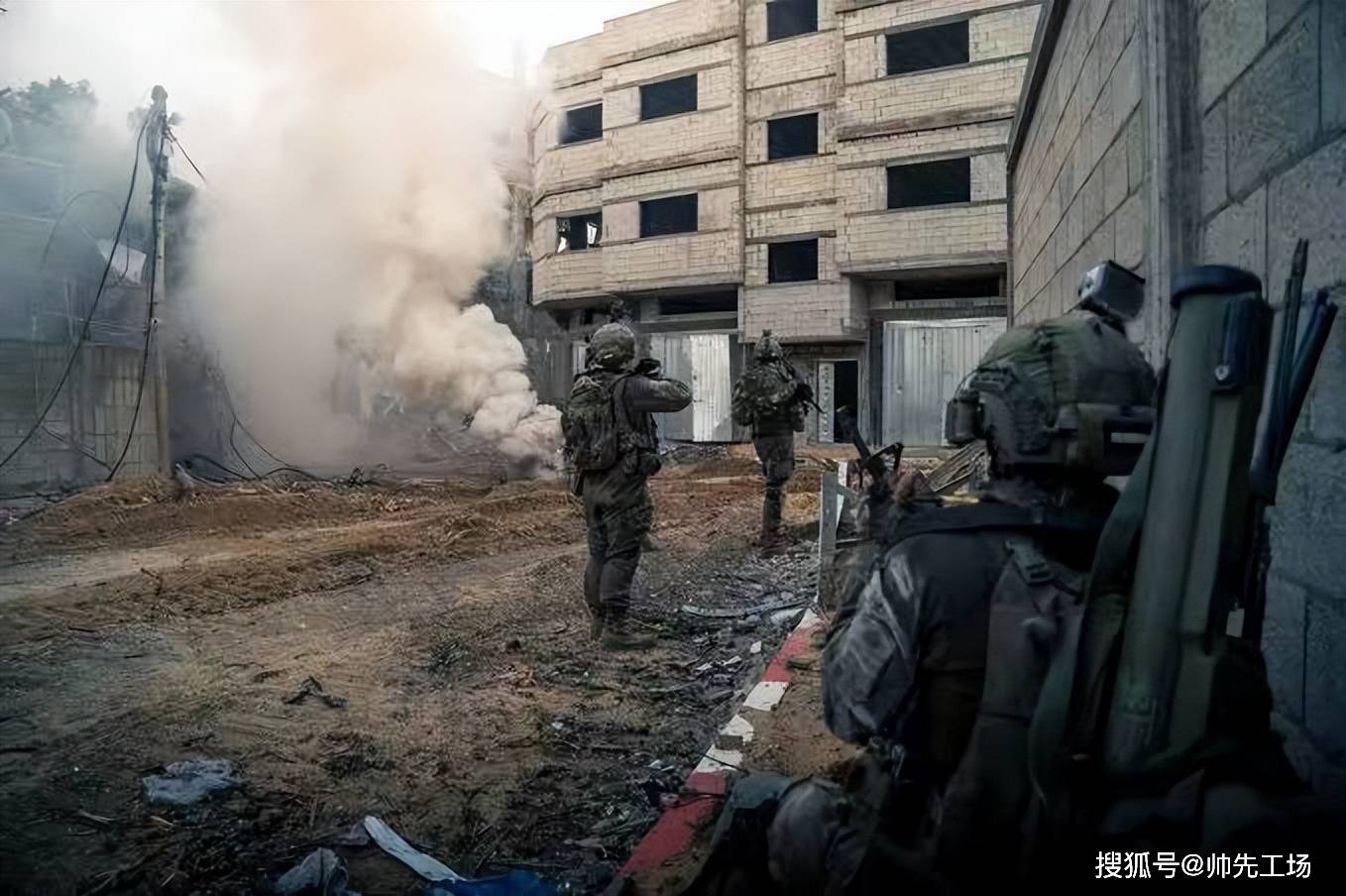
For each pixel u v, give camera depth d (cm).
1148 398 154
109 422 1334
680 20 2681
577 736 422
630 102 2795
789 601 695
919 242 2341
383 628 623
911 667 144
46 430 1259
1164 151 305
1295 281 153
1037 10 2188
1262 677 133
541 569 827
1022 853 133
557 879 291
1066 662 131
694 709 462
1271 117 229
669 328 2831
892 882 149
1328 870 117
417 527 1032
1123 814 126
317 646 577
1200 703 123
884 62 2372
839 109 2422
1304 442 206
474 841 322
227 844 316
